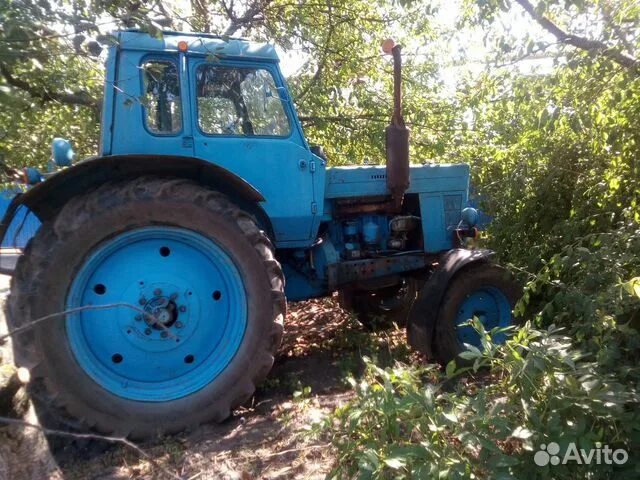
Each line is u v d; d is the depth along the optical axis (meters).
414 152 6.40
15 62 2.67
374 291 4.70
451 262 3.66
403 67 6.50
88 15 2.92
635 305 2.43
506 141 4.40
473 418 2.01
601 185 3.34
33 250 2.74
